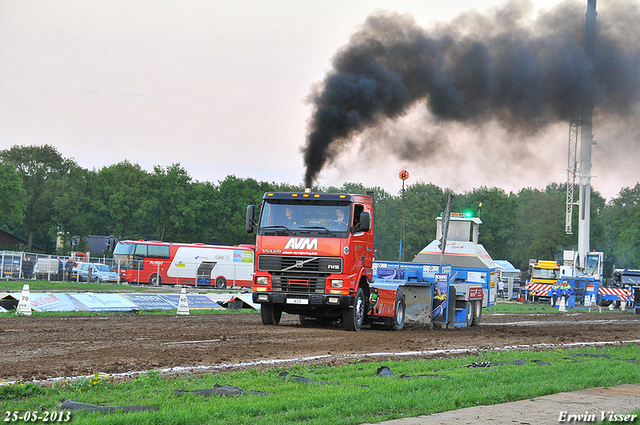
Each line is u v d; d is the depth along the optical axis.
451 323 39.19
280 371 18.22
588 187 89.75
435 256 50.31
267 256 32.22
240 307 52.28
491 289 50.09
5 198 159.12
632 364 23.03
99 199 180.00
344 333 31.14
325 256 31.67
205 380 16.42
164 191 168.50
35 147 181.38
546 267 101.56
